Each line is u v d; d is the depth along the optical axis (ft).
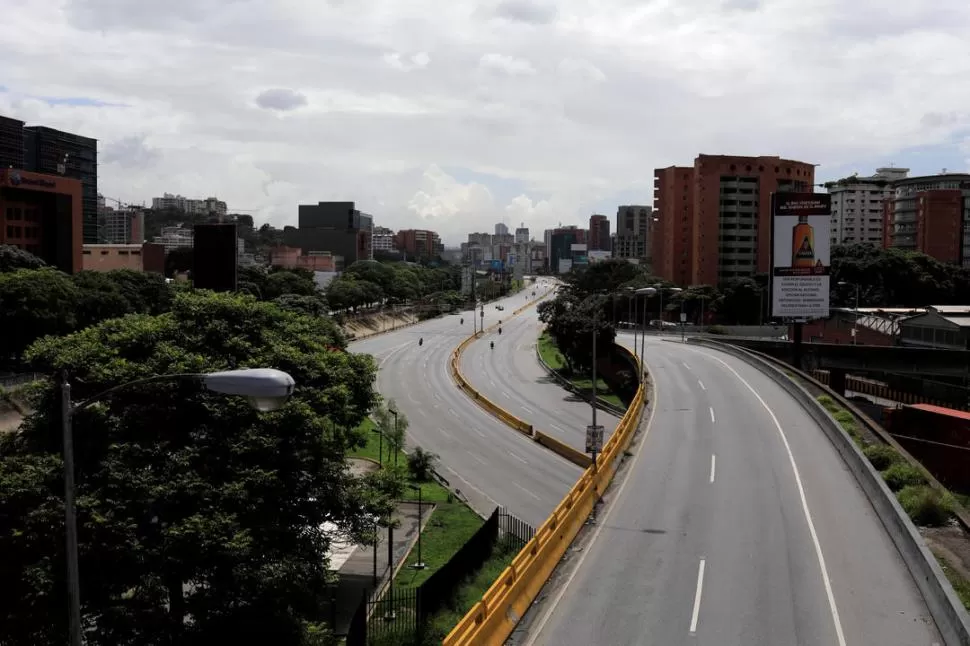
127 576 70.59
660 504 96.27
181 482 74.02
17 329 193.98
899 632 59.77
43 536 66.03
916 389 242.37
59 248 336.49
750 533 84.07
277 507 81.76
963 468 144.77
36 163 534.37
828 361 257.75
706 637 59.62
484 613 59.36
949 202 529.04
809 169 477.77
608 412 246.47
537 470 173.99
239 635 73.31
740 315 417.69
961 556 72.69
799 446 125.49
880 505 89.76
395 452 162.40
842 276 415.85
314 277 549.13
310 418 84.94
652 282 444.96
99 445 77.97
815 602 65.62
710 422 147.02
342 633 85.61
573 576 73.92
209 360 85.15
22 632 66.54
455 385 295.69
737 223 460.96
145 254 442.91
